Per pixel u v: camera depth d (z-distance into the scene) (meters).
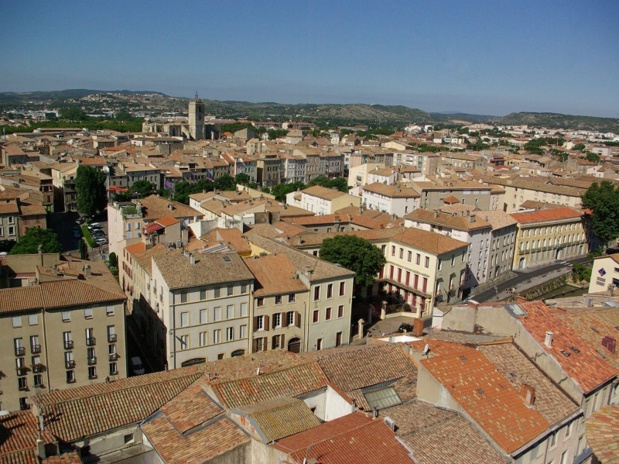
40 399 55.53
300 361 61.06
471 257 139.50
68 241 180.88
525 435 45.97
